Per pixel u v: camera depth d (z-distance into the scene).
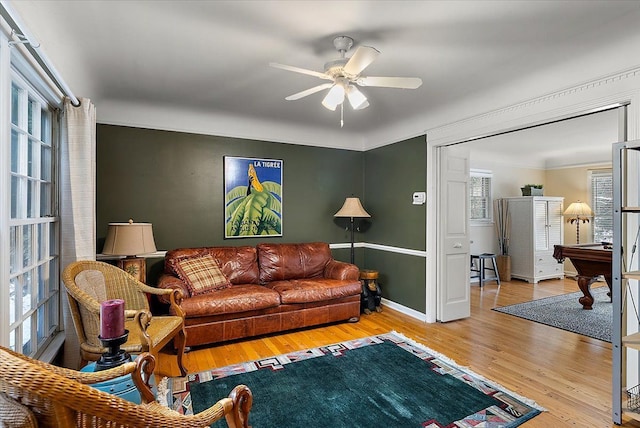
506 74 2.79
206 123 4.00
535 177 7.15
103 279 2.48
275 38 2.21
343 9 1.88
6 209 1.55
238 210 4.19
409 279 4.20
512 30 2.11
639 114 2.18
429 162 3.89
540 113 2.78
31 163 2.19
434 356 2.91
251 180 4.27
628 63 2.22
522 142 5.52
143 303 2.65
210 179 4.04
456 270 4.01
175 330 2.44
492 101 3.16
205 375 2.56
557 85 2.64
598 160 6.47
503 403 2.19
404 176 4.28
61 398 0.81
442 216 3.89
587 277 4.36
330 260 4.40
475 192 6.48
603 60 2.35
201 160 3.99
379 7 1.86
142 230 3.04
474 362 2.81
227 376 2.54
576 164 6.77
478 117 3.30
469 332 3.54
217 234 4.09
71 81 2.71
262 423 1.98
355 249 5.03
